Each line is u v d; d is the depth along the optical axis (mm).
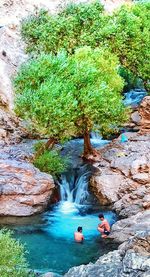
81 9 30719
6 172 20984
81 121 23891
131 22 30125
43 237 18688
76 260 16812
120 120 25203
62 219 20500
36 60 24156
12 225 19750
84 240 18391
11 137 28344
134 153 24438
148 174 21859
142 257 11602
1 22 36562
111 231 18531
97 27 30312
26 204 20578
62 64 23016
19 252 13359
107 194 21609
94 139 29703
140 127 28406
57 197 22266
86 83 22766
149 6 36531
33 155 24781
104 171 23141
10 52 33344
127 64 31516
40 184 21016
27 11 39688
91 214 21062
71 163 24641
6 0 38906
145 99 28312
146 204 19750
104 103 22781
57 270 16047
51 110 21531
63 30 30109
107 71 24766
